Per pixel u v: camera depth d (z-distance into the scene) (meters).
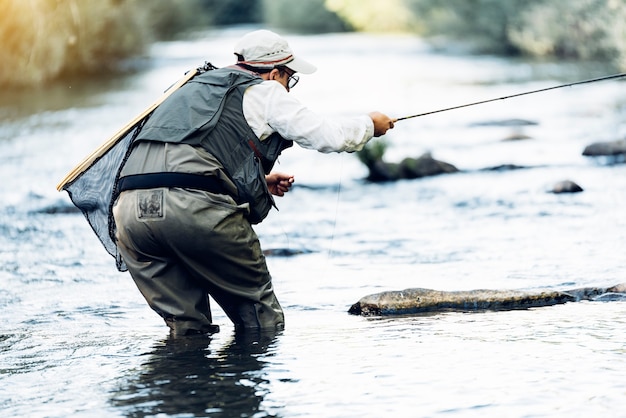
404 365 10.98
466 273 16.75
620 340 11.82
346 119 12.79
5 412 9.77
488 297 14.13
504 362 10.96
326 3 180.50
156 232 12.23
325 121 12.51
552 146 34.94
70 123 49.78
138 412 9.59
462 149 35.56
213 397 9.98
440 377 10.46
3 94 71.50
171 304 12.77
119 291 16.67
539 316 13.33
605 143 32.28
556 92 55.66
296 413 9.38
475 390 9.96
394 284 16.22
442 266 17.52
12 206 27.19
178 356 11.75
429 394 9.88
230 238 12.38
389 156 34.16
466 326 12.86
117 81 79.12
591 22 79.69
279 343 12.23
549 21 87.31
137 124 12.99
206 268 12.59
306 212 24.91
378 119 13.01
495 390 9.94
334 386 10.25
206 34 148.62
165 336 13.03
